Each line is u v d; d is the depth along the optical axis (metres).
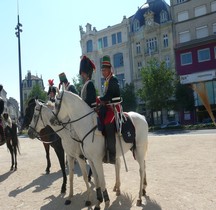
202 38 42.34
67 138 6.83
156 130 34.97
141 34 51.81
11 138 12.13
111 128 6.11
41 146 21.78
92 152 6.12
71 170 7.09
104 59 6.37
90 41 59.06
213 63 41.62
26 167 12.52
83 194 7.60
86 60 6.93
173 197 6.75
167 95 40.88
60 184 8.87
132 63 53.41
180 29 45.97
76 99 6.32
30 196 7.83
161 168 10.08
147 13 50.81
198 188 7.30
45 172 11.05
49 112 7.62
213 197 6.53
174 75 44.59
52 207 6.75
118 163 7.32
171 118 45.78
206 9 43.62
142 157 6.77
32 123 7.82
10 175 10.98
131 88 50.44
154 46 50.44
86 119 6.24
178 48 44.25
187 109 42.25
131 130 6.51
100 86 57.31
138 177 9.09
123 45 54.59
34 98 9.09
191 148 14.59
